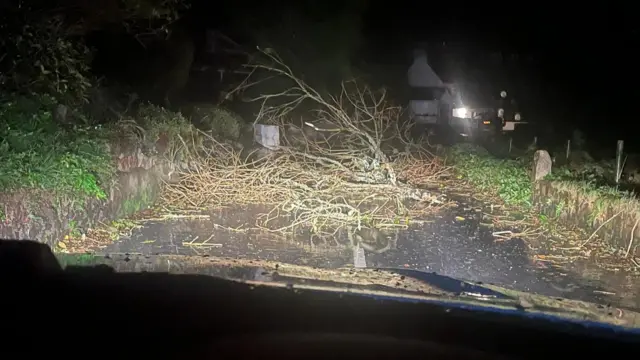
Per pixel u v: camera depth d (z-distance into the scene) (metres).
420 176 15.77
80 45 12.28
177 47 20.50
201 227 9.80
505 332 3.56
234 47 27.22
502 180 13.62
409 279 5.19
